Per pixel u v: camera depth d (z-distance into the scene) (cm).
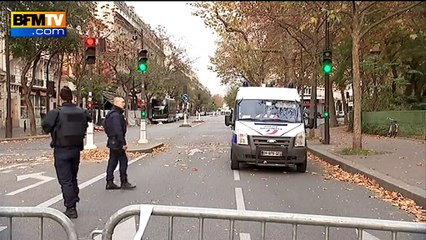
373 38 2497
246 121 1433
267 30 2722
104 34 3603
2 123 4416
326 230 423
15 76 4653
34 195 985
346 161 1473
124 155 1068
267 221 422
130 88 5894
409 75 3158
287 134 1355
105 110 5419
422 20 1756
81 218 774
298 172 1395
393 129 2792
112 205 884
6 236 643
